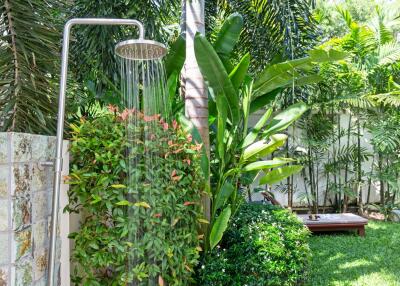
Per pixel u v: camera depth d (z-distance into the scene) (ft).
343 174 20.83
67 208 6.68
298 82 11.57
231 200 11.12
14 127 6.83
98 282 6.73
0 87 6.95
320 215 17.88
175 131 7.88
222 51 10.87
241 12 14.32
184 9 10.91
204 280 8.73
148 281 6.94
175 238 7.26
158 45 5.62
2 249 4.76
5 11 7.06
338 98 18.52
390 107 19.75
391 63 19.76
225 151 10.52
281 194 20.75
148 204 6.70
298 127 19.26
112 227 6.70
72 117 10.12
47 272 5.74
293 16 11.88
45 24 7.43
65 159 6.91
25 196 5.19
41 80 7.36
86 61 10.93
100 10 10.26
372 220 20.22
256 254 9.26
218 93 9.95
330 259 12.72
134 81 7.60
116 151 6.77
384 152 19.98
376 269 11.60
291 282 9.29
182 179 7.61
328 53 9.50
